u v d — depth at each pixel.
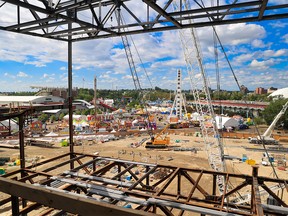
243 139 66.19
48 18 9.23
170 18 8.59
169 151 52.34
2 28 10.55
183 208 5.96
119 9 10.09
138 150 53.09
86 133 74.19
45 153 48.66
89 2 7.84
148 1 7.04
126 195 6.77
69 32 12.27
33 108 17.89
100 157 11.15
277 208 6.61
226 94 152.62
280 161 41.50
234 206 9.04
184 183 29.92
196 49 33.25
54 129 81.56
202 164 41.41
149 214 2.45
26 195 3.17
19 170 9.23
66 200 2.84
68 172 9.30
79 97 173.00
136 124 88.31
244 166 39.88
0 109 17.67
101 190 6.96
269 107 87.12
